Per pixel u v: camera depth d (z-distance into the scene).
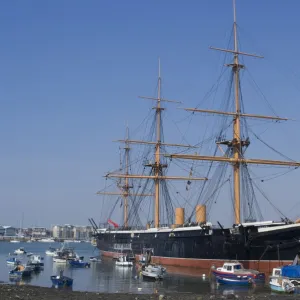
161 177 110.00
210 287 59.03
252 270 61.88
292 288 52.72
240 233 67.38
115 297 45.41
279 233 64.44
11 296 42.91
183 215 91.88
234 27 88.56
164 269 70.88
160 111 115.12
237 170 82.69
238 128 84.88
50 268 94.94
